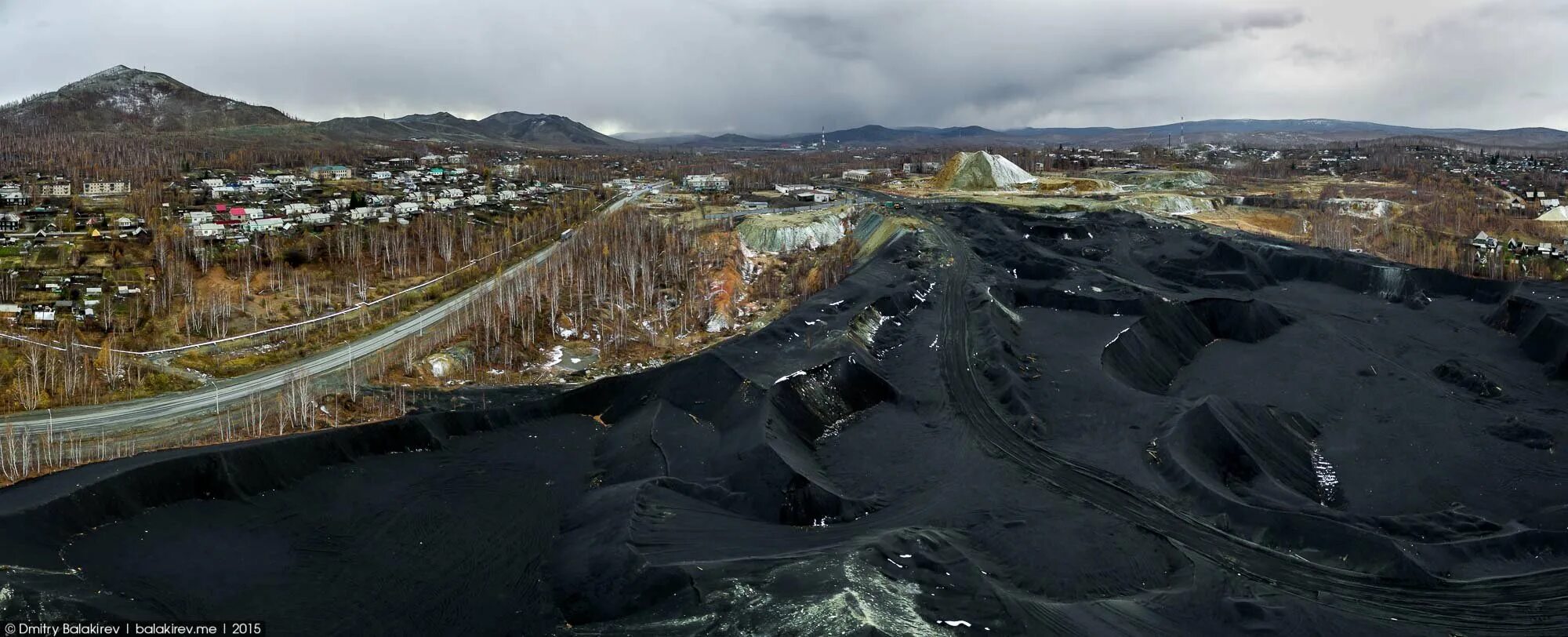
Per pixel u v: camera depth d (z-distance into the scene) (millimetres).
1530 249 136625
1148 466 71062
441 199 175250
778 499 65562
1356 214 169750
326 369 89250
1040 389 87688
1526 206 177500
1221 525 62500
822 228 155000
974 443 76562
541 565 59031
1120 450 74500
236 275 112000
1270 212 178375
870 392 87625
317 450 68375
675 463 72250
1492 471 73812
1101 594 54219
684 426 78875
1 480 60500
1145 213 167500
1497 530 62062
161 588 51500
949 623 47969
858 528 62406
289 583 54875
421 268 129500
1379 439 80688
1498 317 110625
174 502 60125
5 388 77875
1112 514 64188
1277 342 109062
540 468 74500
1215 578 55531
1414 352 103625
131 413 76562
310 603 53031
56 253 106125
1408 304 121250
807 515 64312
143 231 117312
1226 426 75500
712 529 61500
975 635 47219
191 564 54688
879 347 100125
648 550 57000
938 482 69688
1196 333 109812
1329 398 91125
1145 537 60812
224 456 62875
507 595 55406
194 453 62469
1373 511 68312
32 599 45062
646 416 81750
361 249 128625
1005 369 90312
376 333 101688
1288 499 66188
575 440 80438
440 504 67000
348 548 59875
